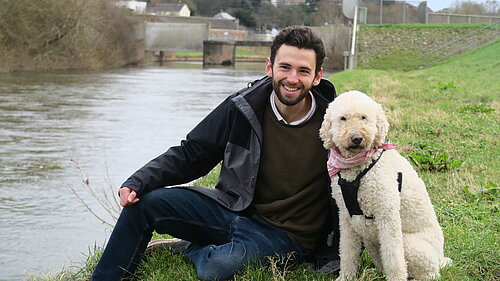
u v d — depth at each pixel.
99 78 40.00
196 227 4.59
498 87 18.72
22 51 44.69
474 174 8.12
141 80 39.50
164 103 25.41
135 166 13.11
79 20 47.81
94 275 4.45
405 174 4.25
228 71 56.56
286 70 4.30
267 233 4.52
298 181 4.52
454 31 44.31
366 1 49.47
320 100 4.50
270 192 4.59
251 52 111.75
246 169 4.56
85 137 16.61
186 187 4.59
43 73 42.41
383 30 45.34
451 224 5.79
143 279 4.57
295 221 4.57
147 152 14.60
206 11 139.38
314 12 112.75
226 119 4.64
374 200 4.00
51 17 46.16
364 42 44.00
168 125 18.98
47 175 12.28
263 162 4.55
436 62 39.25
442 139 10.65
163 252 4.94
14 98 25.84
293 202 4.53
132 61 64.38
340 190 4.18
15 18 43.31
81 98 26.66
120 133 17.31
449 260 4.58
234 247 4.44
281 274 4.49
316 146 4.50
